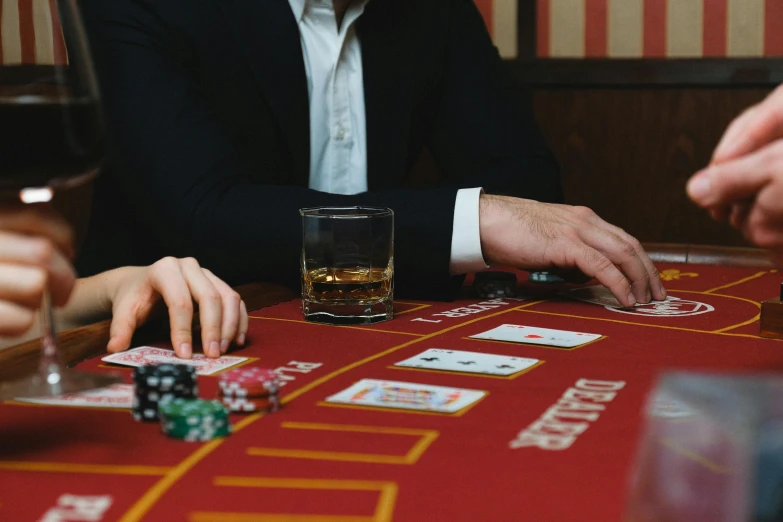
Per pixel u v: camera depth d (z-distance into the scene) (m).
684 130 3.88
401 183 2.32
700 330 1.29
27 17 0.78
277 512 0.63
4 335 0.76
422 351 1.15
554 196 2.25
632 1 3.88
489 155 2.28
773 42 3.78
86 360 1.11
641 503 0.41
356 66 2.27
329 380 1.00
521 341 1.21
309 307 1.35
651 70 3.86
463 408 0.89
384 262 1.35
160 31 1.93
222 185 1.75
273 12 2.07
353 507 0.63
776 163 0.86
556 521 0.61
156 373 0.86
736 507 0.39
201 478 0.69
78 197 0.83
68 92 0.77
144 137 1.81
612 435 0.80
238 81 2.03
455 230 1.55
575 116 3.97
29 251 0.76
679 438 0.40
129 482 0.69
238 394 0.87
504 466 0.72
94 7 1.92
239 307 1.19
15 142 0.74
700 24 3.84
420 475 0.70
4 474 0.71
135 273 1.29
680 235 3.93
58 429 0.82
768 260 1.91
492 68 2.40
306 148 2.15
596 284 1.70
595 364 1.08
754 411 0.39
